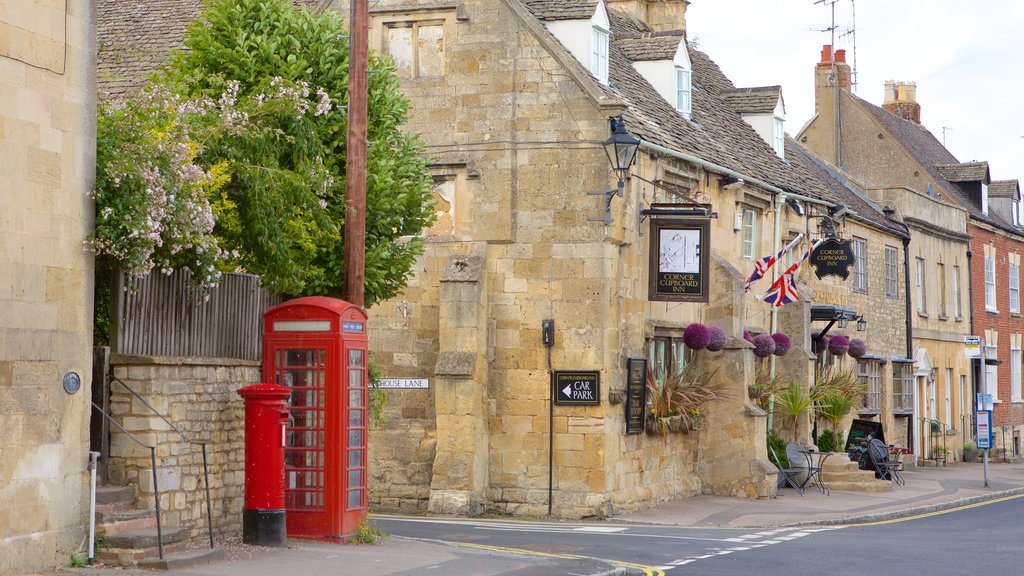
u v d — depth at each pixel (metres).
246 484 14.72
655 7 35.97
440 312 23.22
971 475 36.19
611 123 22.95
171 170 13.48
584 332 23.08
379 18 24.30
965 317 45.56
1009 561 16.25
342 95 17.92
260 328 16.05
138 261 13.01
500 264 23.64
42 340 12.22
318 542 15.30
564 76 23.47
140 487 13.52
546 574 13.99
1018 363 50.66
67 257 12.59
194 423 14.31
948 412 43.88
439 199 23.98
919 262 41.84
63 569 12.15
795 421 30.19
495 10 23.81
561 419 23.08
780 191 30.38
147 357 13.49
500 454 23.44
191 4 26.25
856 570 15.23
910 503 26.11
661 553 16.91
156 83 16.67
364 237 16.33
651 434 24.69
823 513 23.61
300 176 16.02
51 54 12.42
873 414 35.72
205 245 13.87
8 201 11.81
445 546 16.39
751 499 25.98
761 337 28.44
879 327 37.72
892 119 50.41
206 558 13.07
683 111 28.89
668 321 25.64
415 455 23.83
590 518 22.64
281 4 18.12
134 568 12.48
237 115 15.52
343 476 15.47
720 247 27.42
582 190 23.25
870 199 40.66
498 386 23.52
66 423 12.52
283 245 15.66
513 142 23.61
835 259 31.53
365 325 16.17
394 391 24.02
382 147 18.28
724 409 26.48
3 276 11.73
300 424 15.48
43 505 12.16
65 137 12.59
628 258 23.91
